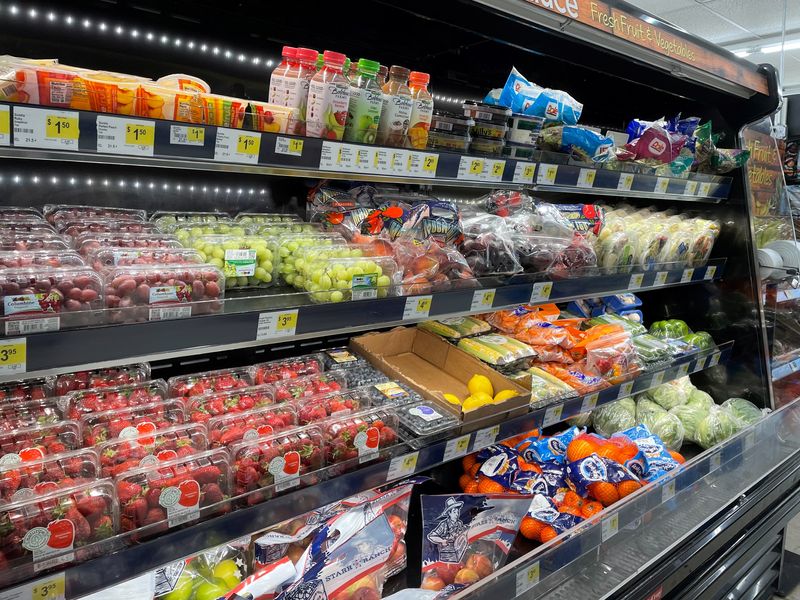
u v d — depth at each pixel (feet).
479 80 7.93
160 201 5.99
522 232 6.67
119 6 5.23
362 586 4.54
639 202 9.98
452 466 6.91
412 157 4.93
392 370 6.07
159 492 3.69
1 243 4.19
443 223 6.18
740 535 7.26
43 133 3.12
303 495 4.25
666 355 8.04
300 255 5.29
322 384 5.38
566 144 6.68
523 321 7.68
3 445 3.90
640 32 6.40
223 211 6.40
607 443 6.84
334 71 4.43
